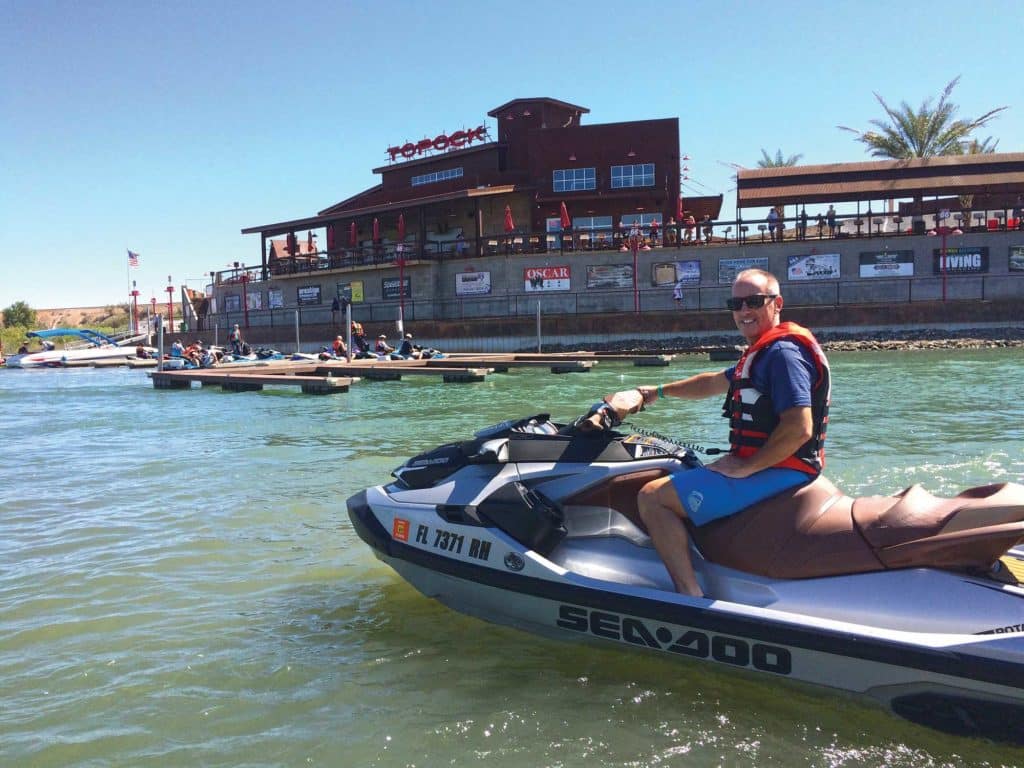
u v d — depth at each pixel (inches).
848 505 134.7
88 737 124.6
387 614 174.4
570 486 158.4
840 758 115.1
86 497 302.7
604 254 1508.4
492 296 1583.4
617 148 1710.1
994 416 445.7
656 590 140.6
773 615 128.6
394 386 847.7
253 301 1942.7
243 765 115.8
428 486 169.6
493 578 154.7
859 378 722.2
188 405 709.9
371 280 1731.1
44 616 177.6
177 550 227.0
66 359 1849.2
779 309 139.9
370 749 119.3
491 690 137.5
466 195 1609.3
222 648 157.9
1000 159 1515.7
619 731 123.3
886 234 1413.6
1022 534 118.0
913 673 119.1
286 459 376.5
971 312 1342.3
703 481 139.3
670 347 1379.2
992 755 115.7
